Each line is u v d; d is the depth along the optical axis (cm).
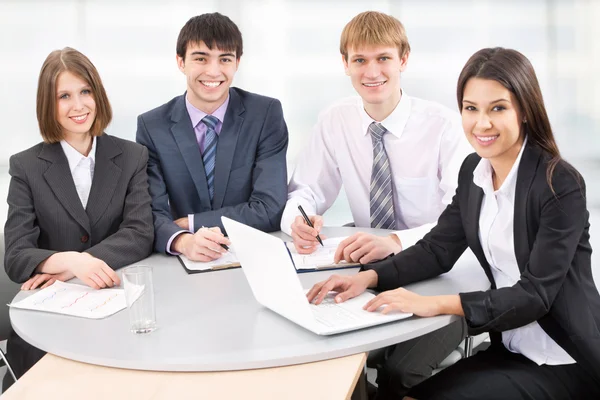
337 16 716
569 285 171
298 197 285
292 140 734
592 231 495
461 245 200
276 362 139
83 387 133
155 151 269
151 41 724
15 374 211
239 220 261
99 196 234
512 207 183
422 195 292
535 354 175
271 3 718
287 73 730
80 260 200
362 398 154
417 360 229
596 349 165
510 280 189
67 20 719
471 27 695
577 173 175
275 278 157
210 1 717
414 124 286
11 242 218
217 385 132
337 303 174
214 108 272
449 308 166
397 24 272
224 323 162
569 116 684
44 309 176
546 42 682
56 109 223
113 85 728
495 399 163
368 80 272
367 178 298
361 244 212
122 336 155
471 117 179
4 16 709
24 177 225
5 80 715
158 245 236
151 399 127
